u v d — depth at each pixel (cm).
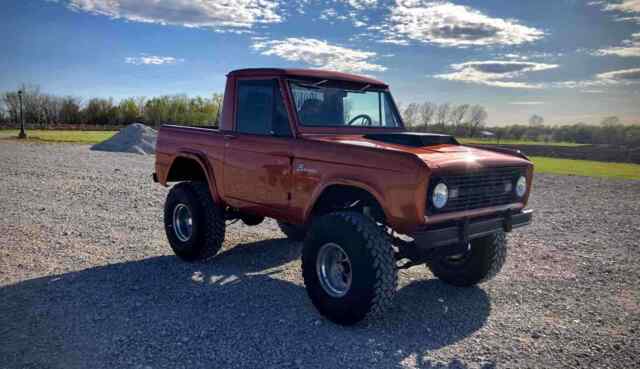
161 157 634
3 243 670
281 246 684
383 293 396
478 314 462
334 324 429
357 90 541
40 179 1341
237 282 532
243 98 531
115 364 352
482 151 458
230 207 588
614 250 707
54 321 422
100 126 6431
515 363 370
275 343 389
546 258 660
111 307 454
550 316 461
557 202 1177
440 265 543
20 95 3688
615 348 396
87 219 840
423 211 372
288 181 465
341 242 407
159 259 614
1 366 348
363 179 399
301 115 485
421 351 384
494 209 433
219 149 546
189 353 370
